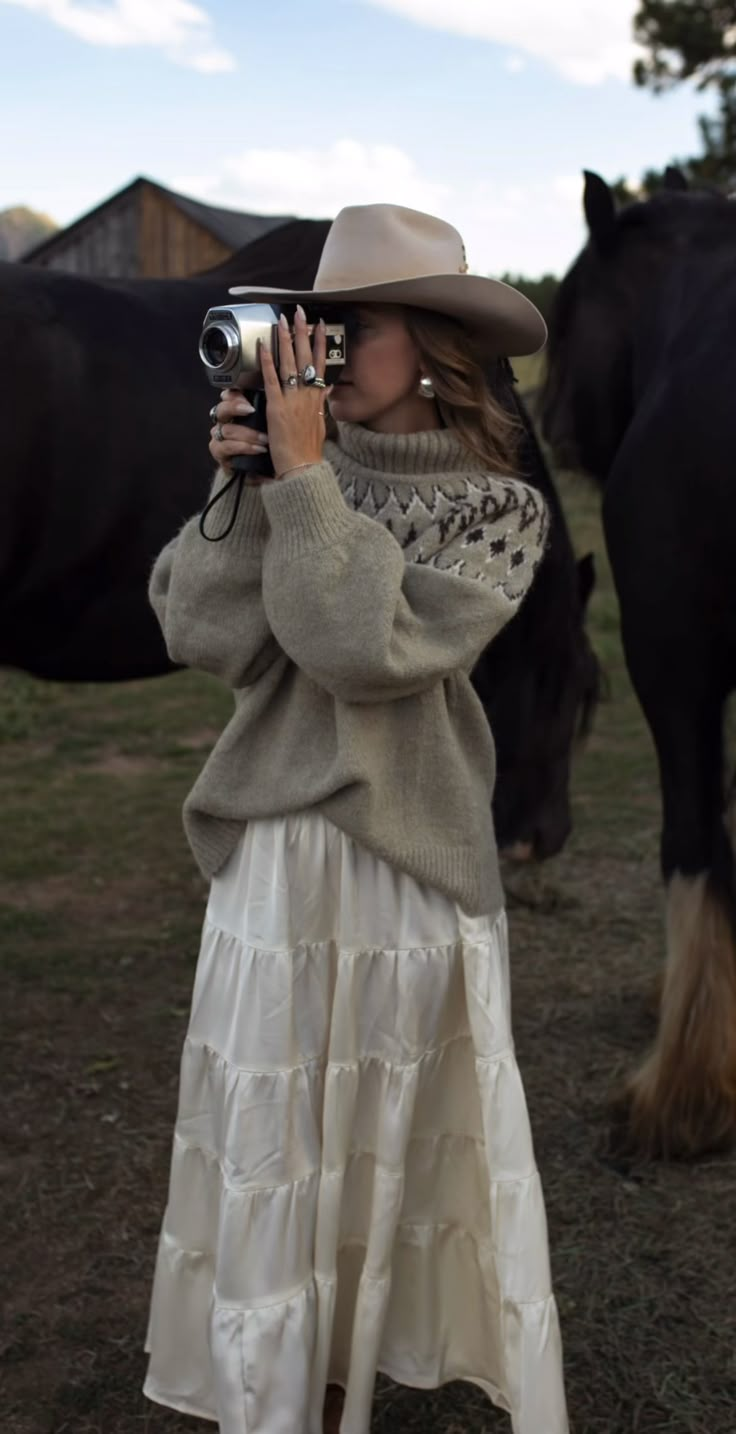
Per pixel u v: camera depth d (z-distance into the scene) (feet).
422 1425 6.17
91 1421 6.29
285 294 4.66
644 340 9.04
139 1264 7.42
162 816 15.66
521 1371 4.84
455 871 4.89
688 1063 8.25
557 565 9.40
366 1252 5.18
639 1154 8.30
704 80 57.21
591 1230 7.60
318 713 4.88
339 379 4.79
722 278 8.32
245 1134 4.80
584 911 12.39
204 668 4.99
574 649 9.91
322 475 4.46
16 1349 6.75
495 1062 4.88
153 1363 5.40
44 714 20.34
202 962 5.10
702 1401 6.32
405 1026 4.90
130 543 9.66
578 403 9.89
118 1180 8.19
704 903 8.20
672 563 7.77
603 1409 6.27
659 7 55.62
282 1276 4.89
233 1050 4.87
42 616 9.80
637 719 19.72
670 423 7.72
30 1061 9.69
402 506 4.75
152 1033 10.18
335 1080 4.88
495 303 4.71
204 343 4.60
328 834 4.86
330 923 4.92
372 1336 5.01
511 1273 4.85
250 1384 4.84
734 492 7.29
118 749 18.65
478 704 5.12
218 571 4.79
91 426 9.25
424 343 4.76
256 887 4.88
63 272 9.71
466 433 4.85
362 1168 5.15
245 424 4.60
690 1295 7.06
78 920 12.51
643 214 9.29
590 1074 9.39
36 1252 7.50
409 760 4.86
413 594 4.64
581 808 15.55
